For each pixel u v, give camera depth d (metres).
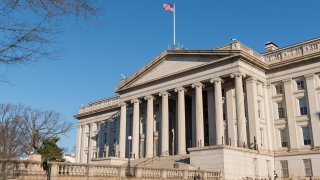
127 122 67.62
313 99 45.25
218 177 35.47
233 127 47.84
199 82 49.62
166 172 30.36
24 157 68.25
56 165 23.11
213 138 49.66
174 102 60.44
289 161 45.94
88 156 82.75
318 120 44.25
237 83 44.91
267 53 51.28
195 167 38.31
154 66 57.69
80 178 24.25
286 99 48.06
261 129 47.53
